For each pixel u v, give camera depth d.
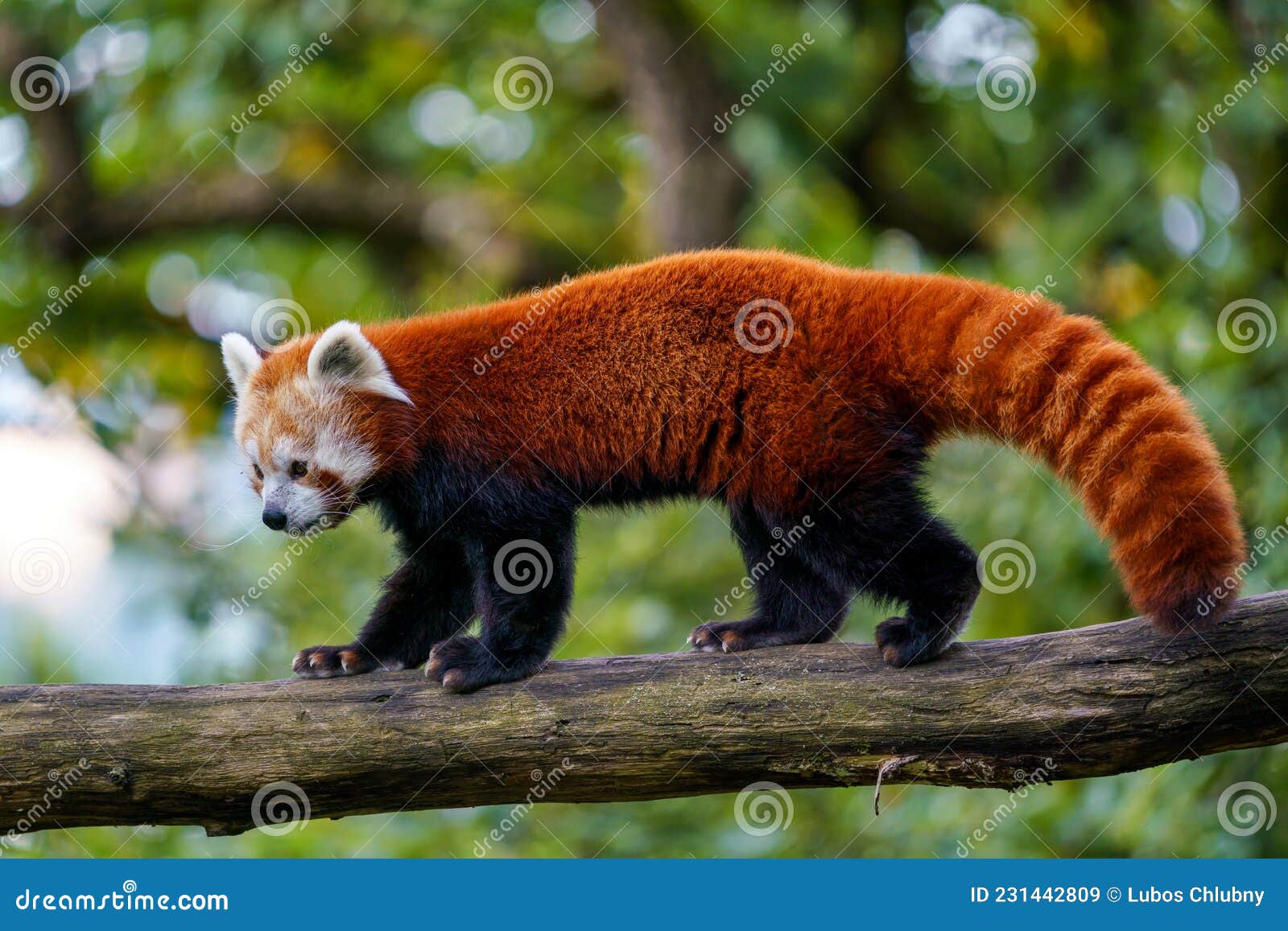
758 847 7.01
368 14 9.78
